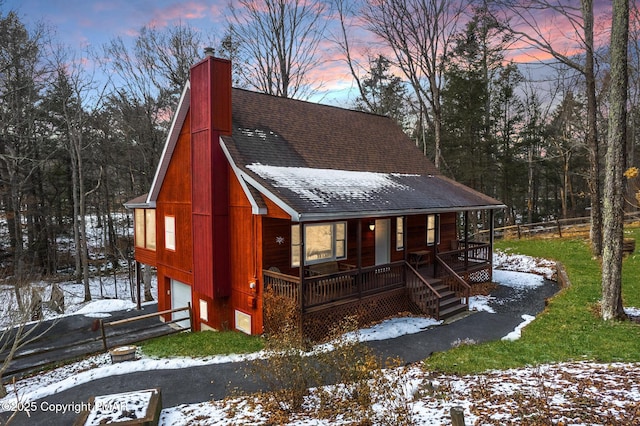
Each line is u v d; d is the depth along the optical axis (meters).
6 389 9.00
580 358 7.98
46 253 28.97
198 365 9.27
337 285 11.34
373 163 16.27
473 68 28.88
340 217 10.53
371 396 6.59
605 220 10.31
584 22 16.64
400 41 24.52
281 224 11.80
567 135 31.92
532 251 21.23
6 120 22.67
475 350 8.95
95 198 34.47
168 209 15.20
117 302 19.12
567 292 13.38
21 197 25.81
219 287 12.08
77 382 8.64
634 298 12.04
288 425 6.01
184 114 13.50
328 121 16.92
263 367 7.43
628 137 30.78
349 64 28.22
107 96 25.44
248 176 10.91
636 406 5.44
